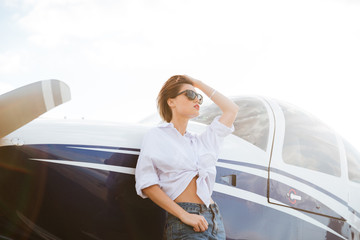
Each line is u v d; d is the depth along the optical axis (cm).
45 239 209
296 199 269
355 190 307
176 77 216
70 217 209
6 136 210
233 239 237
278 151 276
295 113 314
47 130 221
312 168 289
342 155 318
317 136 311
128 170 217
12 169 206
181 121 208
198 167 196
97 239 210
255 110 296
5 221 208
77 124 233
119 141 224
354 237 294
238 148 263
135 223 214
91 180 211
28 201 206
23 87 194
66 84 194
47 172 208
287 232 257
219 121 216
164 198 184
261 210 251
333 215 284
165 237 192
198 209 188
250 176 255
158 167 192
